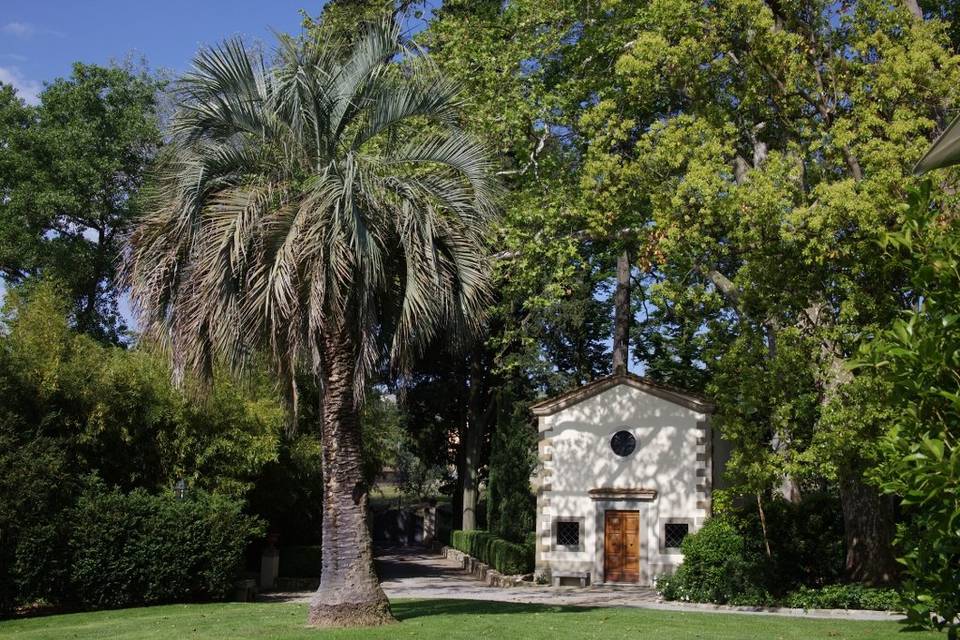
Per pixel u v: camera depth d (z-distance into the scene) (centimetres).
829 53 2092
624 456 3117
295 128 1425
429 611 1709
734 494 2292
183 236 1402
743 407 2161
